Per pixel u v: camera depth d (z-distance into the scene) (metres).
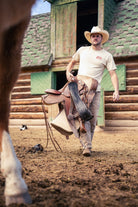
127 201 1.93
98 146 5.35
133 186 2.36
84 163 3.35
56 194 2.01
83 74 4.07
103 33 4.34
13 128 10.65
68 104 3.94
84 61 4.12
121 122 9.03
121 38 9.30
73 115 3.85
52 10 10.48
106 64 4.14
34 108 10.69
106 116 9.30
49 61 10.17
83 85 3.93
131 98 8.98
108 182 2.46
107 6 9.66
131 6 10.26
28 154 4.00
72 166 3.13
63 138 6.84
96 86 3.95
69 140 6.36
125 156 4.07
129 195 2.09
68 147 5.02
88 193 2.09
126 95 9.09
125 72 9.00
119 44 9.12
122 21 9.85
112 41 9.34
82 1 10.28
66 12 10.19
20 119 10.98
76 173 2.78
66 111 3.91
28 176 2.60
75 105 3.71
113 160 3.65
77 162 3.35
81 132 3.77
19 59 1.89
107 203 1.84
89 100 3.86
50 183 2.34
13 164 1.76
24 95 10.98
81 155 4.01
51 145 5.29
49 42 10.88
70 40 10.12
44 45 10.96
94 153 4.27
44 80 10.44
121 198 2.00
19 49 1.87
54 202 1.80
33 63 10.37
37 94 10.69
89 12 11.20
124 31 9.48
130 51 8.73
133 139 6.90
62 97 3.97
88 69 4.07
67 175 2.69
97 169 2.99
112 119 9.21
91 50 4.17
